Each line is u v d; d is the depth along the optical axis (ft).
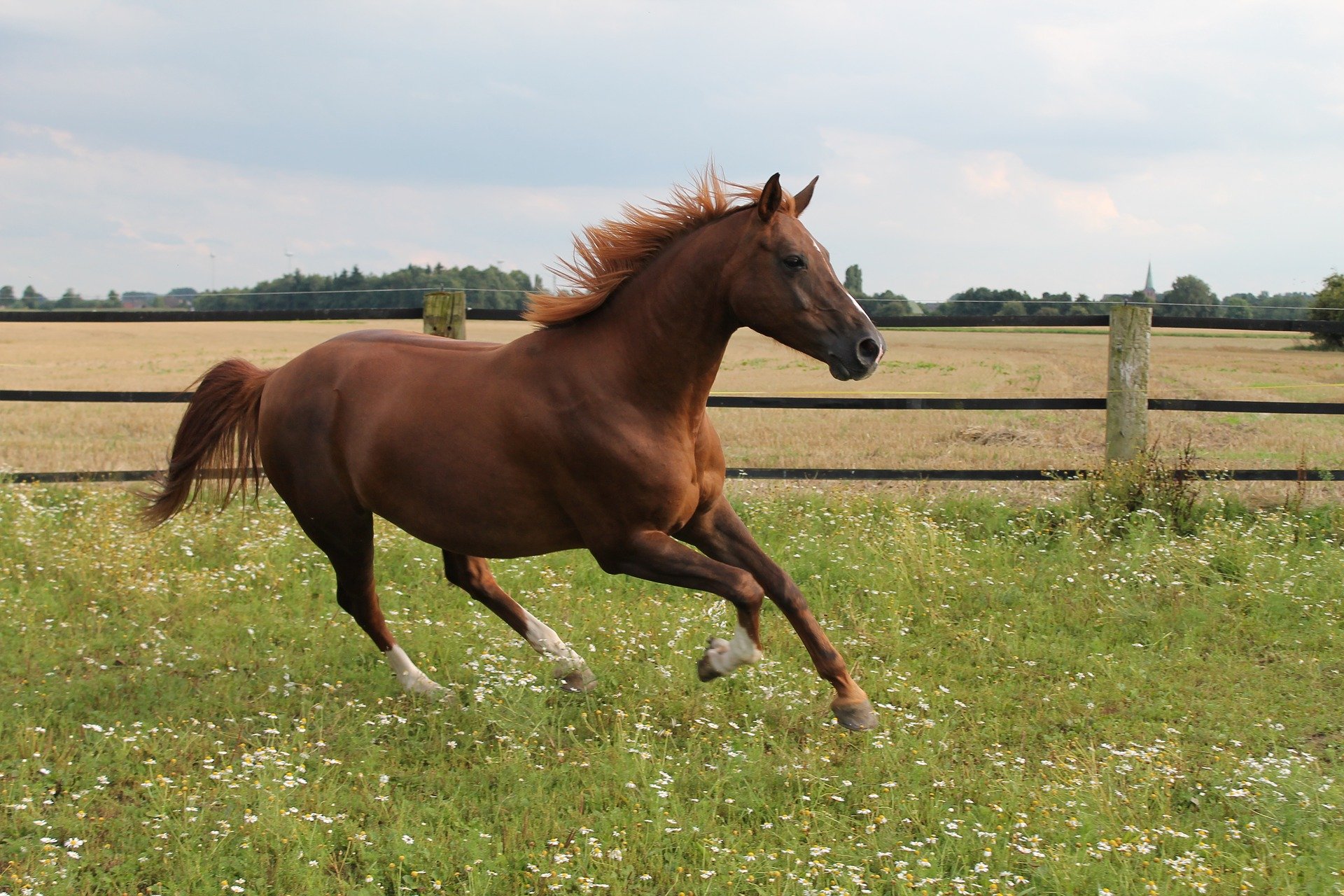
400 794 11.78
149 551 20.04
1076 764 12.37
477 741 13.24
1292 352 86.53
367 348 14.49
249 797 11.29
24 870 9.96
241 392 16.01
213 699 14.37
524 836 10.73
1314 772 12.30
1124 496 22.61
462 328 25.05
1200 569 19.27
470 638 16.90
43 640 16.24
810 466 31.63
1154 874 9.98
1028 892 9.80
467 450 13.05
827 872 9.96
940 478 24.41
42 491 24.66
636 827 10.68
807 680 15.15
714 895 9.76
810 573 19.79
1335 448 35.09
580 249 13.11
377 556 20.77
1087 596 18.38
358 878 10.29
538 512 13.15
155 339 120.78
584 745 13.10
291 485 14.94
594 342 12.77
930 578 19.03
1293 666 15.67
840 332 11.62
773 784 12.03
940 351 96.12
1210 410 23.57
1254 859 10.32
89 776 11.93
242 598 18.67
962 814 11.39
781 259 11.80
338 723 13.78
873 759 12.44
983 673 15.69
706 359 12.46
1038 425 43.88
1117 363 23.65
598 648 16.55
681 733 13.64
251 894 9.70
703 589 12.51
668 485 12.42
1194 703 14.40
